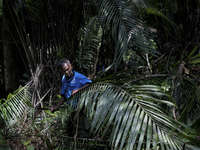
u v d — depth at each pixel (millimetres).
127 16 2426
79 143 2059
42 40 3471
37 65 3352
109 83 1827
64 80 2430
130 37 2328
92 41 3189
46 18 3369
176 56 3320
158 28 3533
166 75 2322
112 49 3123
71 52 3475
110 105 1574
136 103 1511
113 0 2512
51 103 3223
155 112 1421
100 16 2504
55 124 2646
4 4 3607
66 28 3346
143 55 3020
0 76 4184
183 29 3330
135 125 1349
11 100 2617
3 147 2039
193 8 3162
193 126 1280
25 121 2910
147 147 1224
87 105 1777
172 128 1308
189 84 2398
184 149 1158
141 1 3322
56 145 2336
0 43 4094
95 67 3348
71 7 3322
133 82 2301
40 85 3297
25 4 3332
